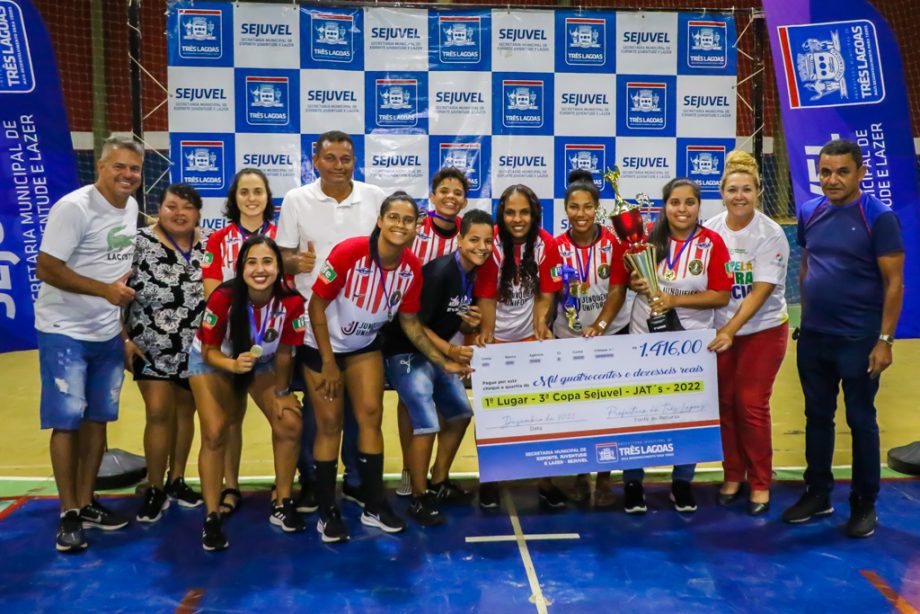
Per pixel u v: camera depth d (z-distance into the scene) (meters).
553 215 5.34
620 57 5.27
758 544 3.79
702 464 5.04
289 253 4.26
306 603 3.22
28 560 3.62
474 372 4.04
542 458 4.11
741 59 10.96
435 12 5.14
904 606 3.19
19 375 7.39
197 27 5.02
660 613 3.13
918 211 5.15
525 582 3.40
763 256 4.06
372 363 3.87
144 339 4.01
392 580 3.42
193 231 4.14
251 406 6.38
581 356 4.09
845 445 5.39
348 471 4.39
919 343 8.52
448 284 3.88
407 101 5.18
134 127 5.02
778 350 4.18
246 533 3.94
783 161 11.66
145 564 3.58
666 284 4.12
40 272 3.65
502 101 5.23
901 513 4.15
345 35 5.11
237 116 5.10
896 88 5.10
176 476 4.37
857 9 5.07
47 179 4.76
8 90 4.66
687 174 5.40
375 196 4.30
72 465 3.80
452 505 4.31
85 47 11.96
